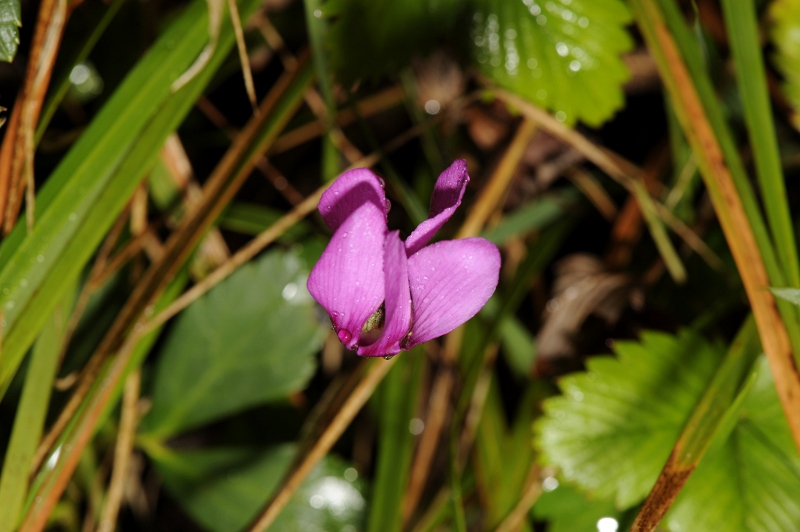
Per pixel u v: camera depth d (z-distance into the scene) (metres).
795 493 0.39
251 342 0.48
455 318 0.31
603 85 0.45
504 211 0.58
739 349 0.39
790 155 0.54
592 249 0.60
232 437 0.54
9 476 0.37
